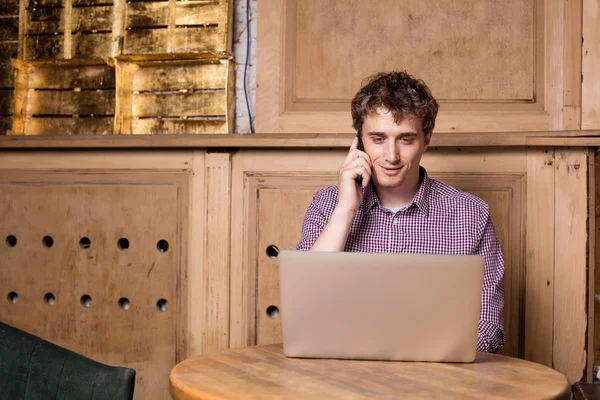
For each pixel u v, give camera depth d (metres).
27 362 1.51
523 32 2.67
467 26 2.71
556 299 2.41
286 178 2.57
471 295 1.48
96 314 2.68
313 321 1.53
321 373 1.43
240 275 2.59
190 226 2.62
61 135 2.70
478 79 2.69
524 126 2.65
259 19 2.82
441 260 1.47
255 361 1.54
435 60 2.72
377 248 2.06
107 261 2.68
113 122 2.95
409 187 2.05
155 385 2.64
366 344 1.53
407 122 1.91
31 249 2.73
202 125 2.86
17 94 2.99
